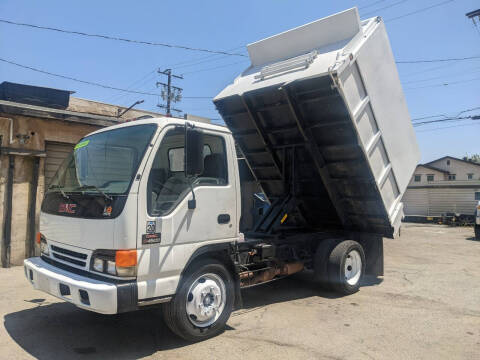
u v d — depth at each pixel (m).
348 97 5.86
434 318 5.45
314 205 7.90
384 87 6.65
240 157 8.53
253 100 6.79
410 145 7.45
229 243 4.88
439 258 10.94
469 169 37.81
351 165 6.58
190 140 4.16
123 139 4.46
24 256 8.66
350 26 6.14
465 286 7.42
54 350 4.23
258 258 5.61
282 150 7.43
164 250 4.14
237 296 4.98
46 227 4.91
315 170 7.23
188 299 4.41
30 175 8.79
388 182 6.98
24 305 5.80
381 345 4.46
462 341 4.62
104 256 3.96
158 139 4.23
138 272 3.90
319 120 6.39
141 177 4.02
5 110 8.27
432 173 37.47
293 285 7.35
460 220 25.22
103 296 3.68
